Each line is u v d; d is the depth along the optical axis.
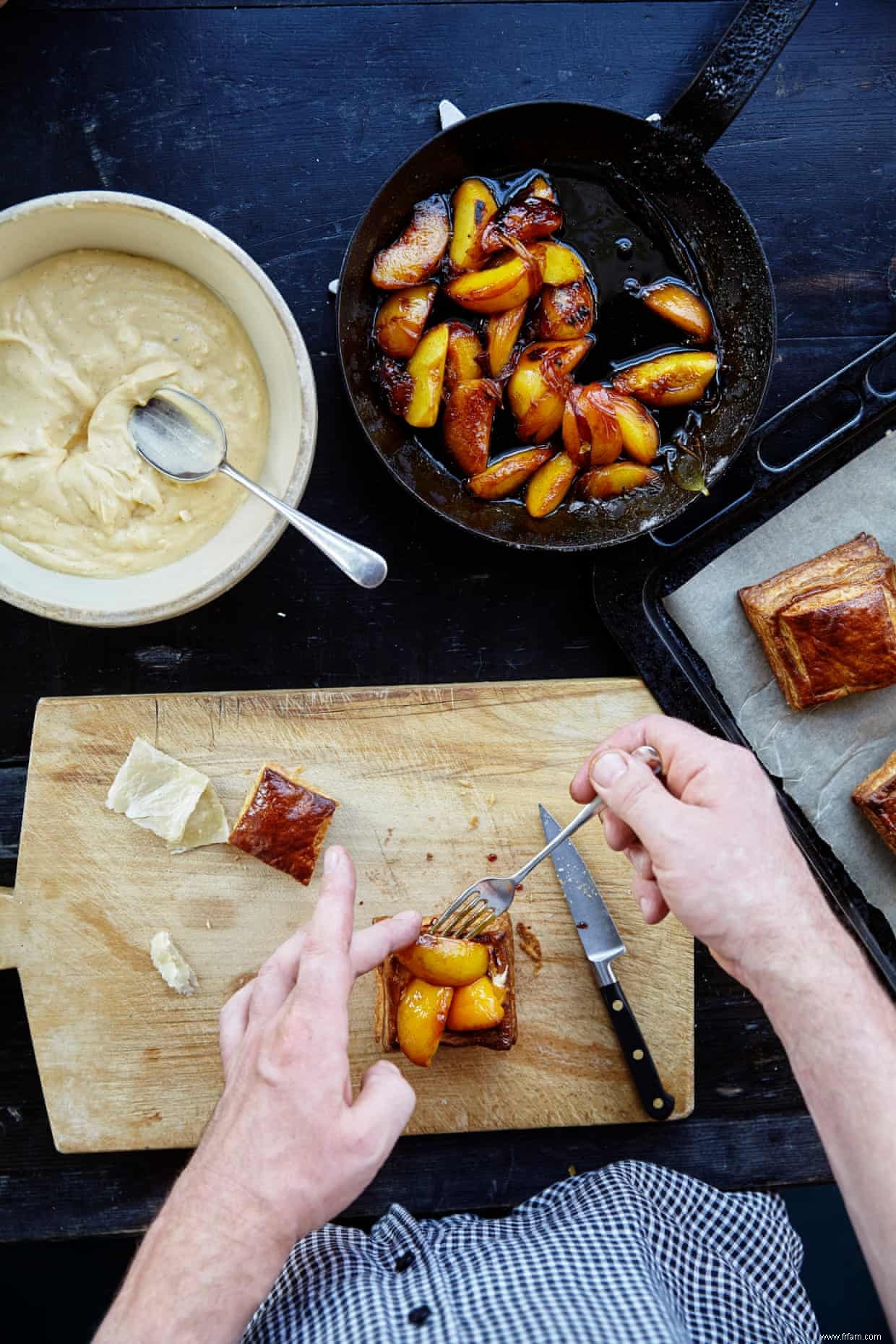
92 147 0.83
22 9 0.82
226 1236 0.60
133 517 0.77
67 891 0.83
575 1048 0.84
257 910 0.84
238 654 0.87
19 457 0.76
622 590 0.86
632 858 0.76
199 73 0.84
